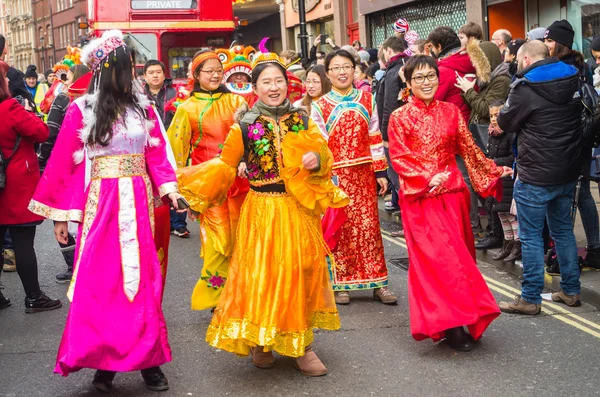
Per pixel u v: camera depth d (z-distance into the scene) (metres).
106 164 4.73
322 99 6.61
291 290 4.80
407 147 5.48
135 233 4.70
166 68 15.07
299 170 4.83
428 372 4.98
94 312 4.56
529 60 5.91
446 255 5.25
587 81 7.48
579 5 12.74
